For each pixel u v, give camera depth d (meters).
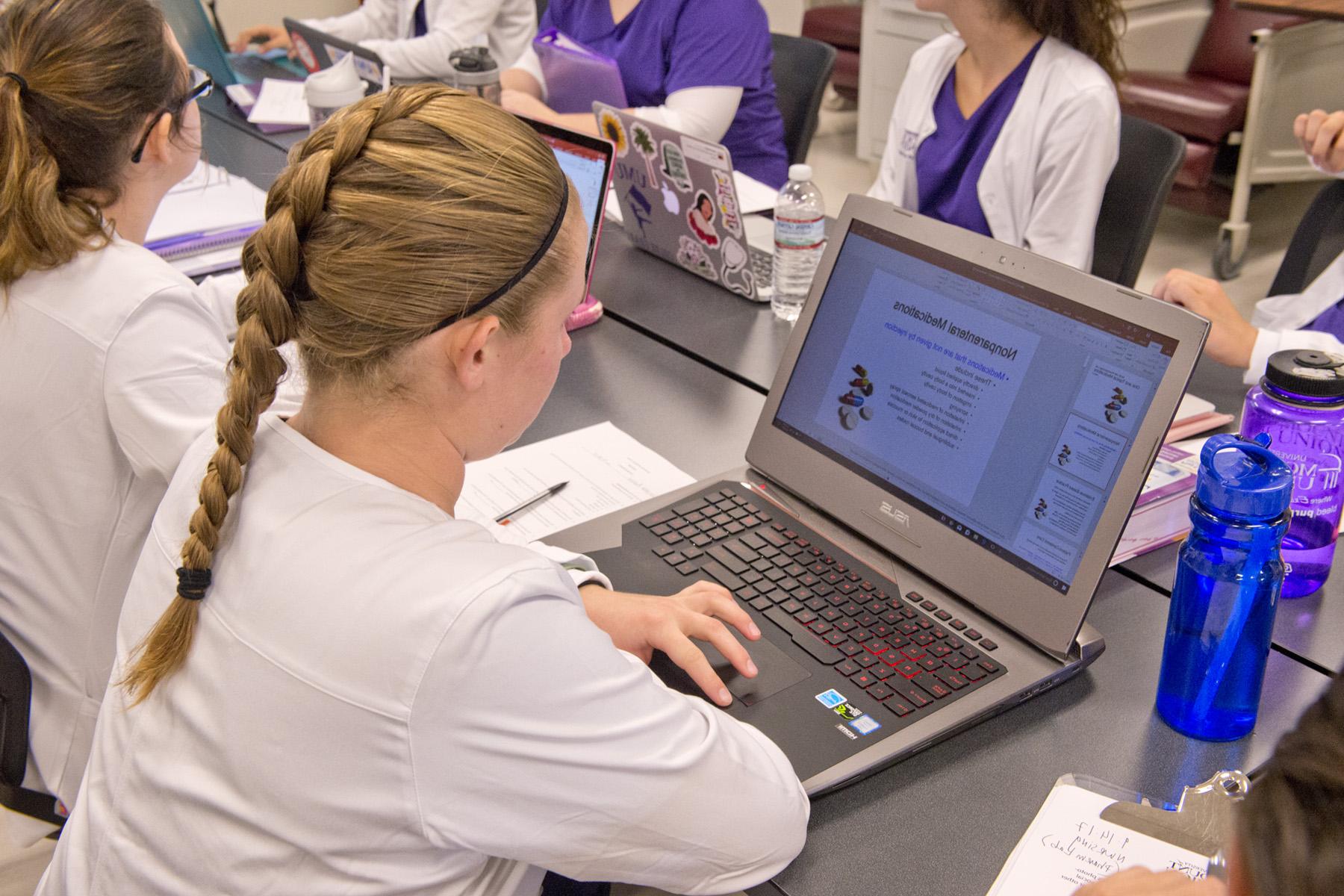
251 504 0.71
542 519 1.21
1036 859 0.79
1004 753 0.91
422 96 0.70
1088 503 0.95
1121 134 2.04
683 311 1.76
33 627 1.14
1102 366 0.95
